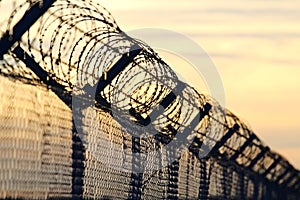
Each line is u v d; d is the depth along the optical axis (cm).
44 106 1541
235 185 3325
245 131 2991
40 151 1518
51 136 1580
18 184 1418
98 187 1906
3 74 1359
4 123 1356
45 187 1548
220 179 3152
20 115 1419
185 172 2745
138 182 2248
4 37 1413
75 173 1736
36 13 1472
